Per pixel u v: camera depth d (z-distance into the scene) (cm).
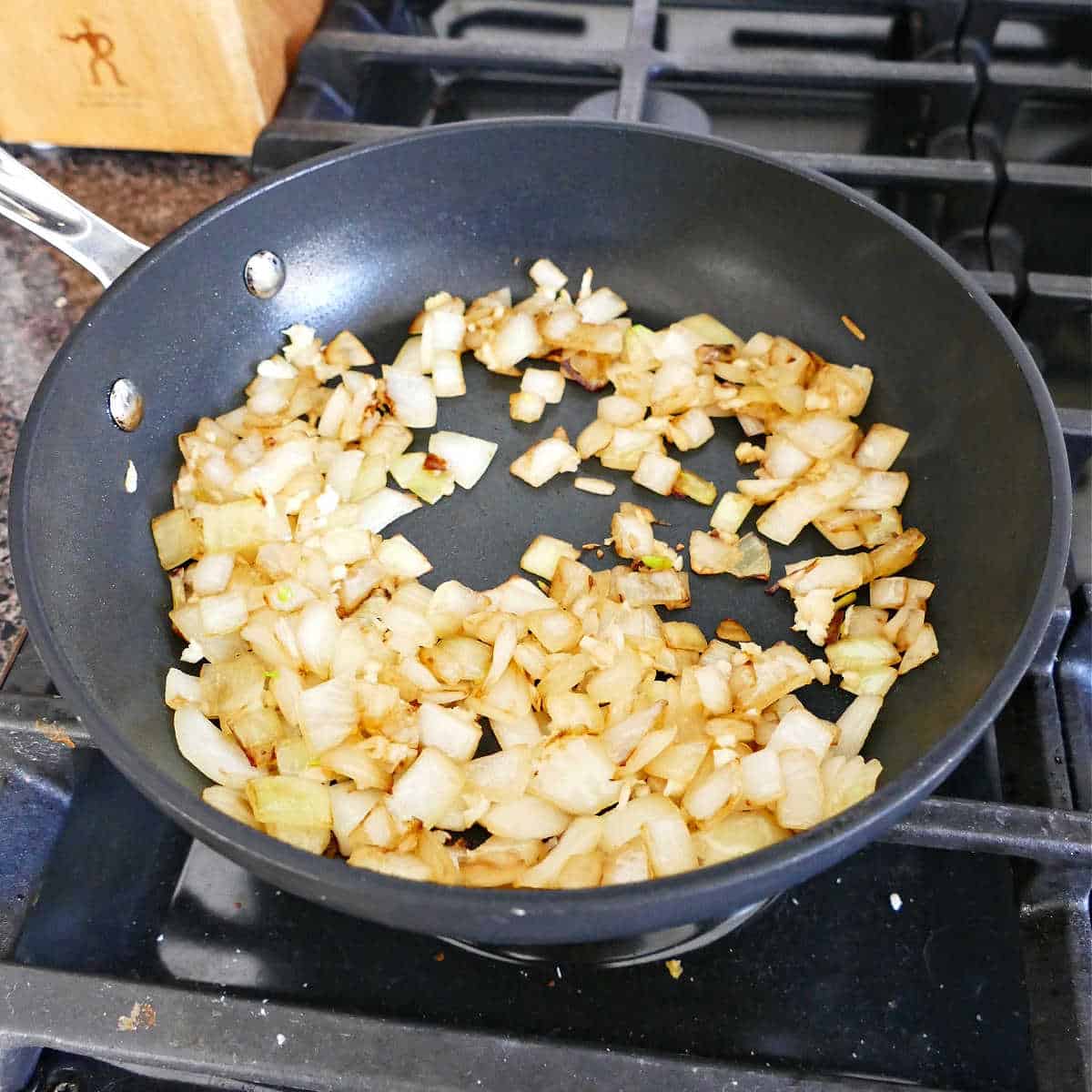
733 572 30
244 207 30
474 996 23
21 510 23
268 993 23
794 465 31
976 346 28
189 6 33
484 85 40
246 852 19
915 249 29
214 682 27
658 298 35
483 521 31
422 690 27
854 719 27
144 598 28
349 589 29
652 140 31
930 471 29
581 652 27
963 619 27
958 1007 23
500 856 24
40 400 25
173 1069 21
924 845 23
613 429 32
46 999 21
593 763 25
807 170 30
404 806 24
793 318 33
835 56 38
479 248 34
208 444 30
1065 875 23
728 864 18
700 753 25
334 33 37
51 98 37
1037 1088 22
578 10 42
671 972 23
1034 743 25
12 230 38
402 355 34
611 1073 21
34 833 24
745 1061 22
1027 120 39
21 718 24
